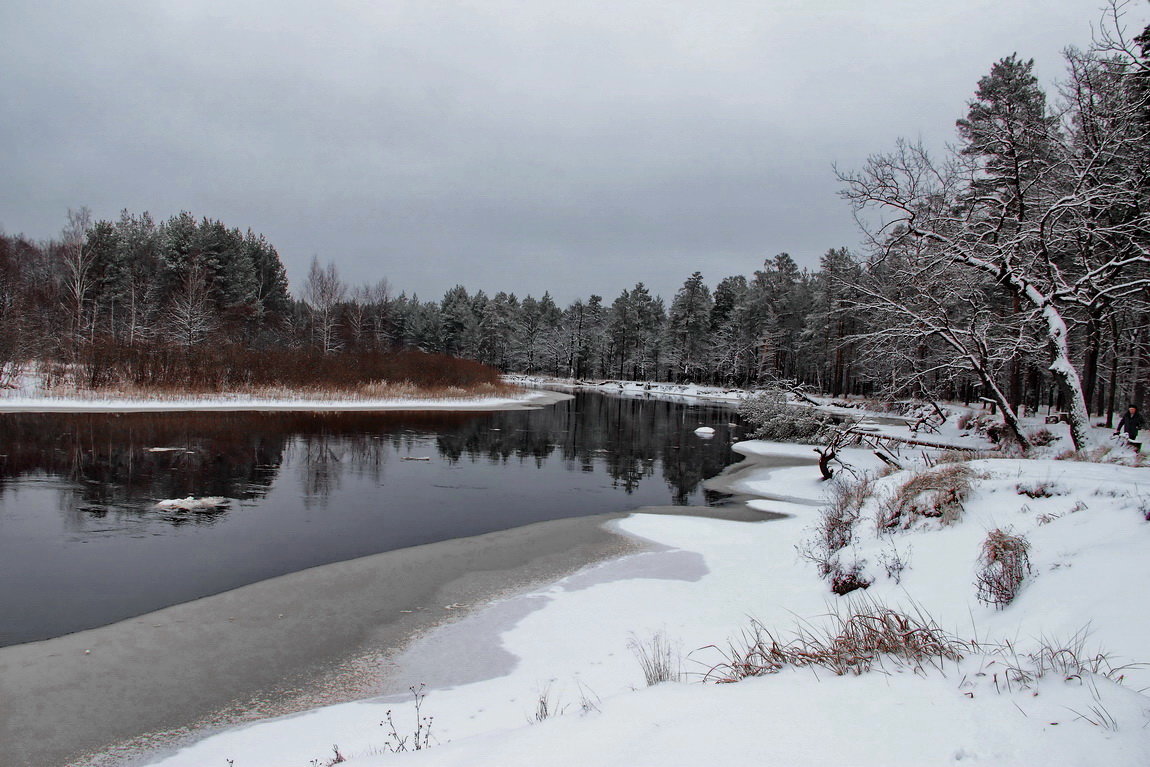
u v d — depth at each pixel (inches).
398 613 345.7
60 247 2159.2
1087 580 233.0
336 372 1701.5
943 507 374.9
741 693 157.1
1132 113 600.7
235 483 684.7
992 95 901.2
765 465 954.7
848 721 131.0
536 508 633.6
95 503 573.9
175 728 230.2
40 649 293.0
